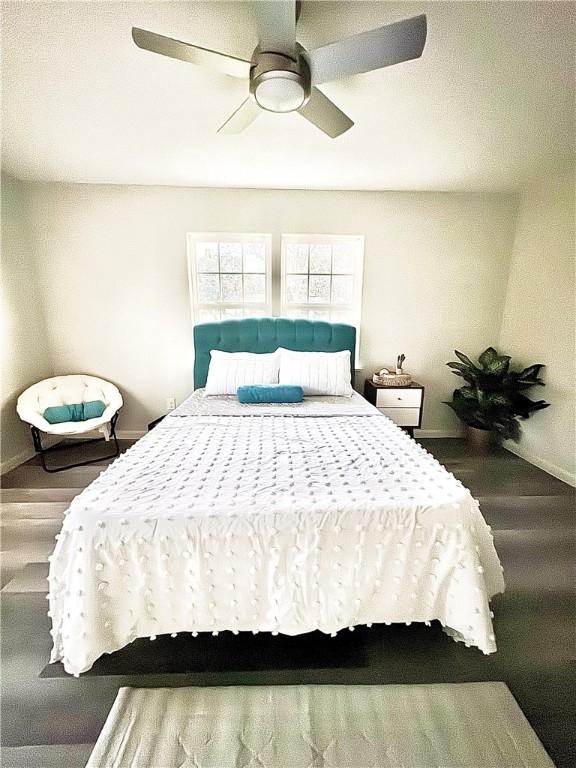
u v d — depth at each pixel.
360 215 3.71
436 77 1.91
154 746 1.20
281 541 1.38
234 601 1.40
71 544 1.40
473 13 1.51
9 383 3.28
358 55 1.40
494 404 3.45
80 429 3.19
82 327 3.78
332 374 3.28
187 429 2.37
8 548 2.21
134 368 3.90
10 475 3.16
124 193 3.55
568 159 2.91
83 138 2.56
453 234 3.78
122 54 1.75
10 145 2.67
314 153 2.79
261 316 3.88
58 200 3.51
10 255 3.29
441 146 2.67
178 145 2.67
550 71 1.85
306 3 1.48
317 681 1.43
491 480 3.09
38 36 1.63
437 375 4.06
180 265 3.72
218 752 1.19
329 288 3.93
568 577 1.99
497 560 1.60
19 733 1.25
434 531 1.42
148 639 1.61
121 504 1.44
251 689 1.39
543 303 3.40
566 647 1.58
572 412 3.07
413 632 1.66
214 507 1.42
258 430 2.35
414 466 1.78
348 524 1.40
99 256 3.66
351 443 2.11
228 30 1.61
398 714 1.30
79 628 1.34
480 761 1.17
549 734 1.25
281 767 1.15
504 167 3.05
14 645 1.58
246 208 3.65
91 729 1.26
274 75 1.44
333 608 1.42
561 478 3.12
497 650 1.56
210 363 3.50
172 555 1.37
